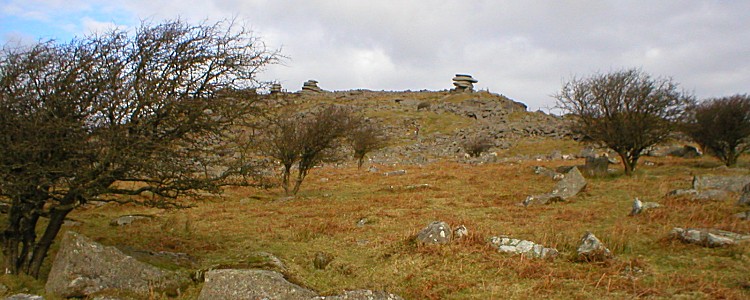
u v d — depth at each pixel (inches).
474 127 2701.8
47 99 277.3
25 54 283.3
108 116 289.4
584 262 323.0
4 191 284.2
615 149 914.7
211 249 413.1
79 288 281.4
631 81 916.6
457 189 813.9
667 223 427.8
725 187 607.5
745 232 371.9
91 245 296.2
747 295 247.1
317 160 835.4
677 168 1010.7
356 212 597.3
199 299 272.1
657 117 893.2
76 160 278.4
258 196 802.2
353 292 263.3
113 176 291.0
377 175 1142.3
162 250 402.6
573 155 1601.9
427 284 292.4
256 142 494.9
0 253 356.5
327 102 3700.8
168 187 318.0
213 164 337.4
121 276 292.0
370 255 374.0
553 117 3048.7
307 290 272.1
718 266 298.5
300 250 403.9
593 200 625.0
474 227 449.4
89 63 287.9
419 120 2987.2
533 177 927.0
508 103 3602.4
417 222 504.4
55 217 324.5
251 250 405.1
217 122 320.5
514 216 525.3
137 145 284.0
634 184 749.9
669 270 298.8
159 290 289.9
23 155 273.0
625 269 303.6
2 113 264.8
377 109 3380.9
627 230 405.7
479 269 316.2
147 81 291.6
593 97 943.7
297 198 758.5
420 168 1339.8
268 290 264.8
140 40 299.1
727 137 989.2
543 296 265.0
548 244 369.4
